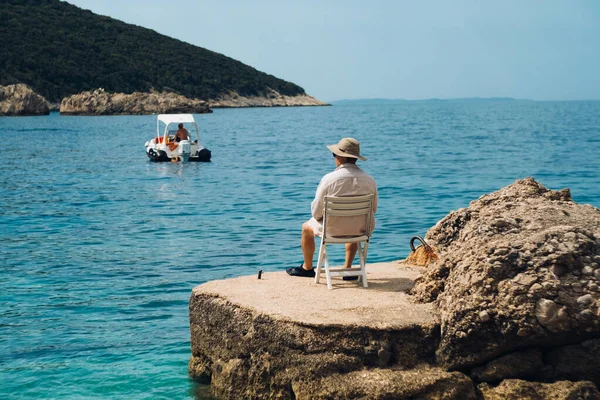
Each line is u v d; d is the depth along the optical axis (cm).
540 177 2430
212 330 714
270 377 648
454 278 640
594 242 616
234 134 6203
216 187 2345
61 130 6812
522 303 594
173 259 1257
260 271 791
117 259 1259
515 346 605
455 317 612
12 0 17250
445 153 3572
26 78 13788
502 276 610
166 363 766
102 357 783
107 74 15600
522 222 675
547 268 602
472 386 609
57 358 781
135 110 12231
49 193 2211
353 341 619
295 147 4431
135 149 4278
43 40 15625
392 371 610
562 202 745
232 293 719
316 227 763
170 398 684
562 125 7056
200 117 11369
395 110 18975
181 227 1580
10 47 14612
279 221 1647
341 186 741
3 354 795
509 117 10412
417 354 623
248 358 672
